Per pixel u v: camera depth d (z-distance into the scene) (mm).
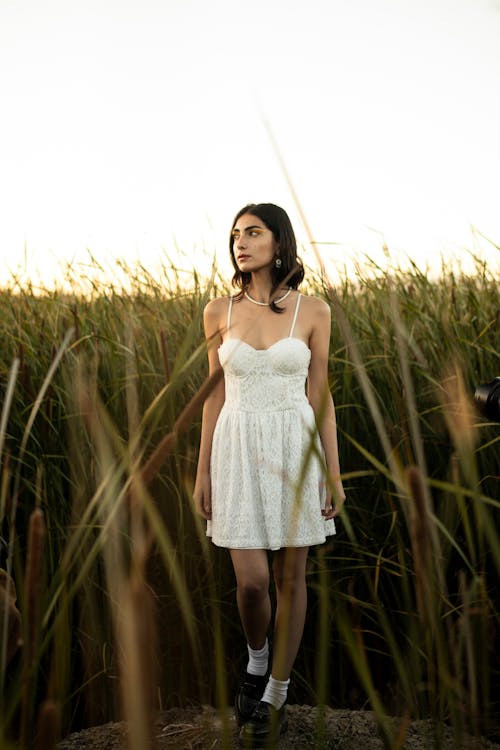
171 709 2225
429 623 775
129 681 468
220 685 646
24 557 2170
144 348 2703
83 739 1974
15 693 691
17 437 2297
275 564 2080
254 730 1930
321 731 633
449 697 783
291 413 2086
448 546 1174
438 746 783
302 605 2035
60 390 2295
